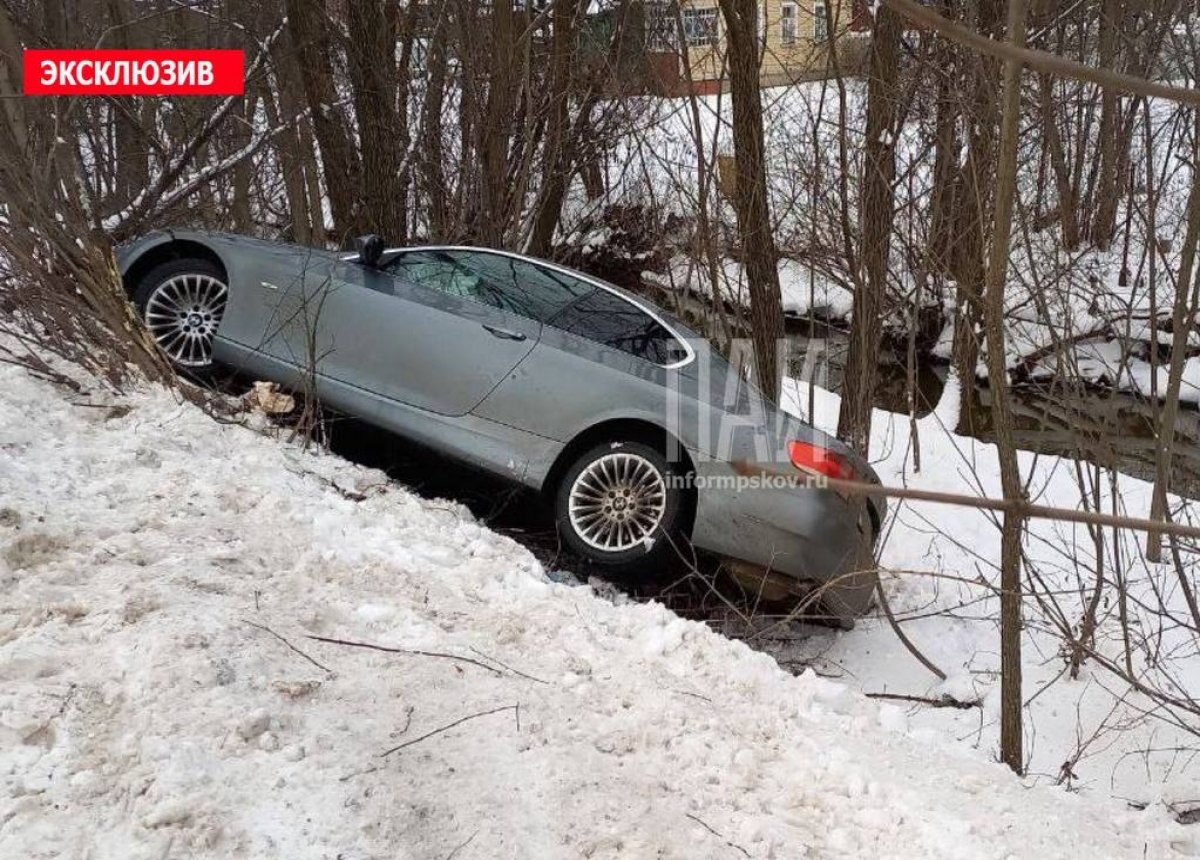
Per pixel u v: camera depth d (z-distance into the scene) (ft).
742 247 27.04
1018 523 12.30
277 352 18.01
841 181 26.16
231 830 7.11
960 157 25.99
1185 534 5.59
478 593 12.32
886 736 10.69
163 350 16.67
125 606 9.42
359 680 9.31
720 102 27.48
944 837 8.29
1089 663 17.95
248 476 14.15
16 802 6.99
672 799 8.41
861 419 26.68
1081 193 32.14
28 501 11.42
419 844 7.45
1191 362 37.42
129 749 7.63
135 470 13.51
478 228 33.91
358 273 18.31
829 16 24.73
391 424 17.60
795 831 8.29
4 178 15.37
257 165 37.06
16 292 15.49
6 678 8.24
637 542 16.58
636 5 32.68
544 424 17.08
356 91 30.78
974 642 19.15
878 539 18.60
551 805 8.04
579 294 18.39
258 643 9.38
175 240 18.84
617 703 9.86
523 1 35.42
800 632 18.70
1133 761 15.34
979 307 24.49
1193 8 22.49
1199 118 18.10
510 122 33.27
